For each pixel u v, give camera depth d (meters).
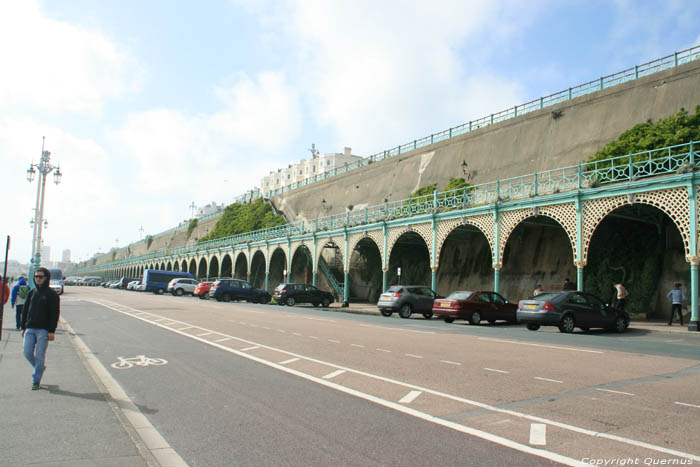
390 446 5.24
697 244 18.05
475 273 35.53
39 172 39.44
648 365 10.27
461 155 45.16
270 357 11.11
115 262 145.00
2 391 7.40
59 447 4.97
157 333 15.89
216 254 67.44
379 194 54.44
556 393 7.65
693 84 29.19
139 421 6.19
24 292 15.59
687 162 20.47
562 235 30.14
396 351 12.07
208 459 4.88
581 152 34.06
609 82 34.41
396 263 43.53
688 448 5.14
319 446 5.25
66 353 11.06
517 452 5.04
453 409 6.72
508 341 14.57
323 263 48.72
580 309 17.97
